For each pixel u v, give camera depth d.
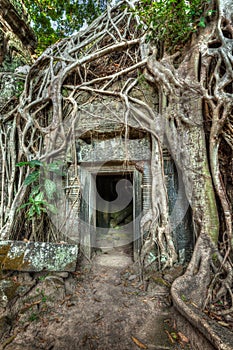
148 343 2.03
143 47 3.72
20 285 2.50
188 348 1.96
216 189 2.84
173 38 3.47
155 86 3.60
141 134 3.60
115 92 3.67
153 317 2.39
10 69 4.25
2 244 2.70
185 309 2.15
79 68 3.93
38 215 3.59
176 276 2.96
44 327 2.23
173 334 2.13
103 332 2.18
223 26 3.10
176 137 3.22
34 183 3.73
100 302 2.68
